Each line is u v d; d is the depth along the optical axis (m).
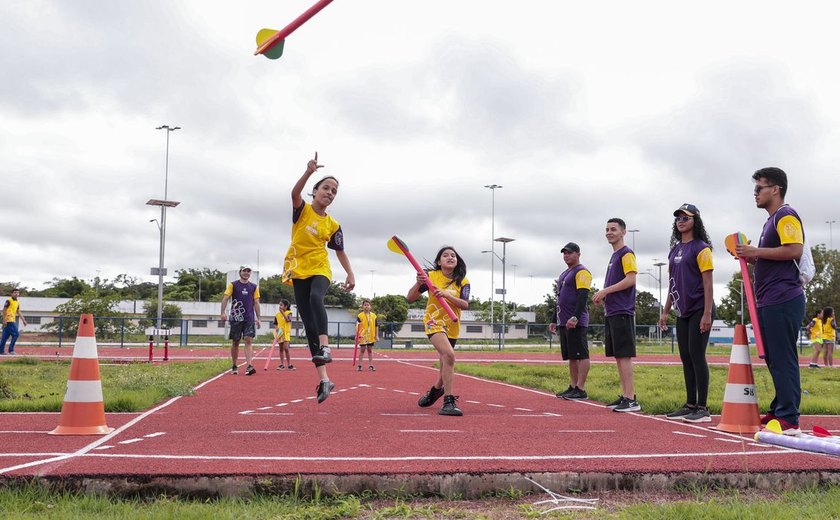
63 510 3.03
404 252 6.35
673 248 6.32
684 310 6.04
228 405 6.96
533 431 5.16
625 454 4.14
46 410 6.34
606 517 3.13
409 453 4.11
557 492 3.55
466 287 6.55
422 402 6.82
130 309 58.88
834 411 6.68
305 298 5.61
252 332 12.02
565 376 11.94
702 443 4.62
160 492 3.35
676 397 7.80
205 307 61.78
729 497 3.47
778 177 5.20
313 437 4.73
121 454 3.99
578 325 8.02
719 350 33.31
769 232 5.15
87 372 4.89
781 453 4.21
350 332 42.00
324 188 5.59
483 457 3.99
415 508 3.27
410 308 72.00
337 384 10.37
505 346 37.72
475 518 3.13
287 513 3.13
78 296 45.69
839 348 41.34
